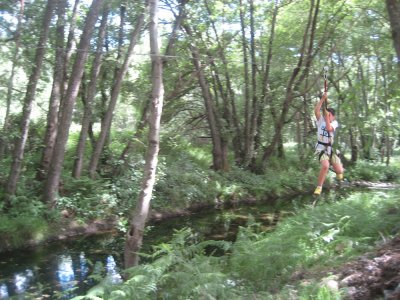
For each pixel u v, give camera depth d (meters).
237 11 20.81
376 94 11.52
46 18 13.04
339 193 21.36
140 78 20.19
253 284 6.71
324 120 7.92
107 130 16.56
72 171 15.77
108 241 12.97
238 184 20.78
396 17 7.87
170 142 21.42
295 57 23.45
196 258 7.55
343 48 21.38
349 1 19.38
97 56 15.86
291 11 22.62
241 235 8.60
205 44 21.22
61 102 16.39
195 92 24.48
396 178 27.31
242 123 24.81
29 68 13.10
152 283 6.27
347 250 7.30
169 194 17.48
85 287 9.05
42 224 12.87
